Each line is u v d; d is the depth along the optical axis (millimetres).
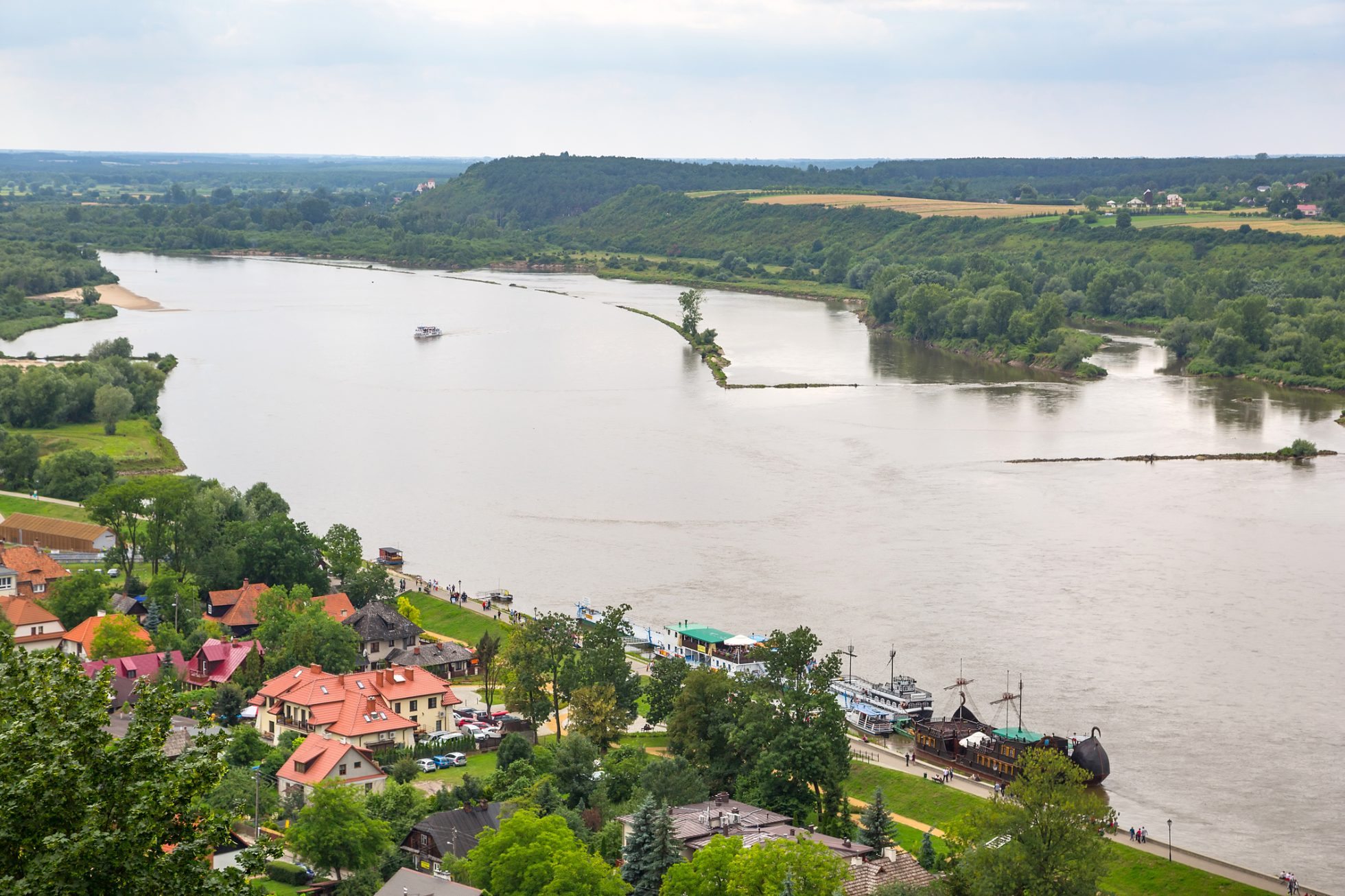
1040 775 133750
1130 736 179375
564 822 131875
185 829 66562
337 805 135000
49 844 59750
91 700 67688
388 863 136250
